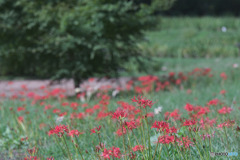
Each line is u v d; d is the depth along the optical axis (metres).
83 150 5.16
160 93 10.21
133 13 11.50
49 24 11.29
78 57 11.42
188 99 8.62
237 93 9.23
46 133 6.30
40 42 11.45
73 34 11.01
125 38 11.86
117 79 12.84
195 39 30.73
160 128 3.46
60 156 5.21
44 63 12.02
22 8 11.60
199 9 55.62
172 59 23.83
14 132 6.72
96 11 10.70
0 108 9.28
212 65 18.53
